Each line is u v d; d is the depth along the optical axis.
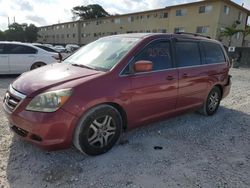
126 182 2.81
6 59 9.13
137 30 41.00
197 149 3.71
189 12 32.50
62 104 2.89
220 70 5.21
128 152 3.48
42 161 3.16
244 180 2.96
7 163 3.08
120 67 3.41
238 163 3.36
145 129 4.37
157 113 3.95
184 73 4.25
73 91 2.96
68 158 3.25
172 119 4.98
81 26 55.41
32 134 2.92
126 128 3.63
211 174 3.05
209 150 3.70
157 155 3.45
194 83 4.49
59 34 63.66
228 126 4.80
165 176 2.96
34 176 2.85
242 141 4.11
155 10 36.94
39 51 9.79
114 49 3.85
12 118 3.03
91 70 3.46
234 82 11.22
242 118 5.37
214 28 30.06
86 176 2.89
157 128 4.45
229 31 28.92
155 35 3.99
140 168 3.10
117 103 3.32
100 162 3.19
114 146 3.60
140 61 3.44
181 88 4.22
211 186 2.81
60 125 2.89
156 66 3.85
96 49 4.17
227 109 6.04
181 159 3.38
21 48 9.47
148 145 3.74
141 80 3.56
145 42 3.78
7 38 64.06
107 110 3.26
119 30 44.78
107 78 3.25
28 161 3.14
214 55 5.19
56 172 2.94
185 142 3.93
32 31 67.06
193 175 3.01
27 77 3.44
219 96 5.48
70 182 2.77
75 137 3.07
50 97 2.87
